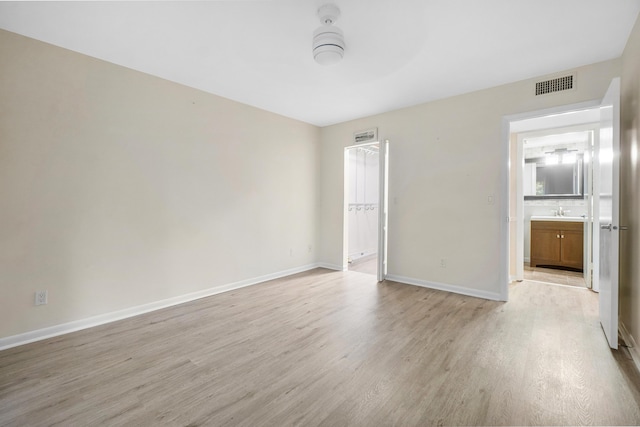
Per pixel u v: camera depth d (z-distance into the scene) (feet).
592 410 5.30
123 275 9.76
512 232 14.37
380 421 5.08
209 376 6.45
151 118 10.36
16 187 7.82
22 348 7.67
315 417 5.19
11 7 6.73
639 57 6.95
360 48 8.54
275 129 14.67
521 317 9.64
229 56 9.08
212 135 12.11
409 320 9.46
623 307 8.31
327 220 17.10
